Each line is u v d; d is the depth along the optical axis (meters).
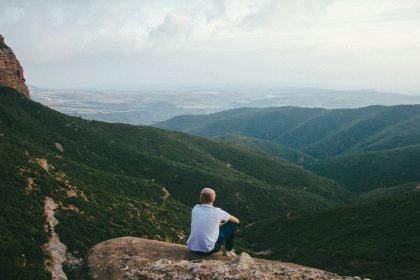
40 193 45.03
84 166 94.56
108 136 166.25
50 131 137.12
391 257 53.50
